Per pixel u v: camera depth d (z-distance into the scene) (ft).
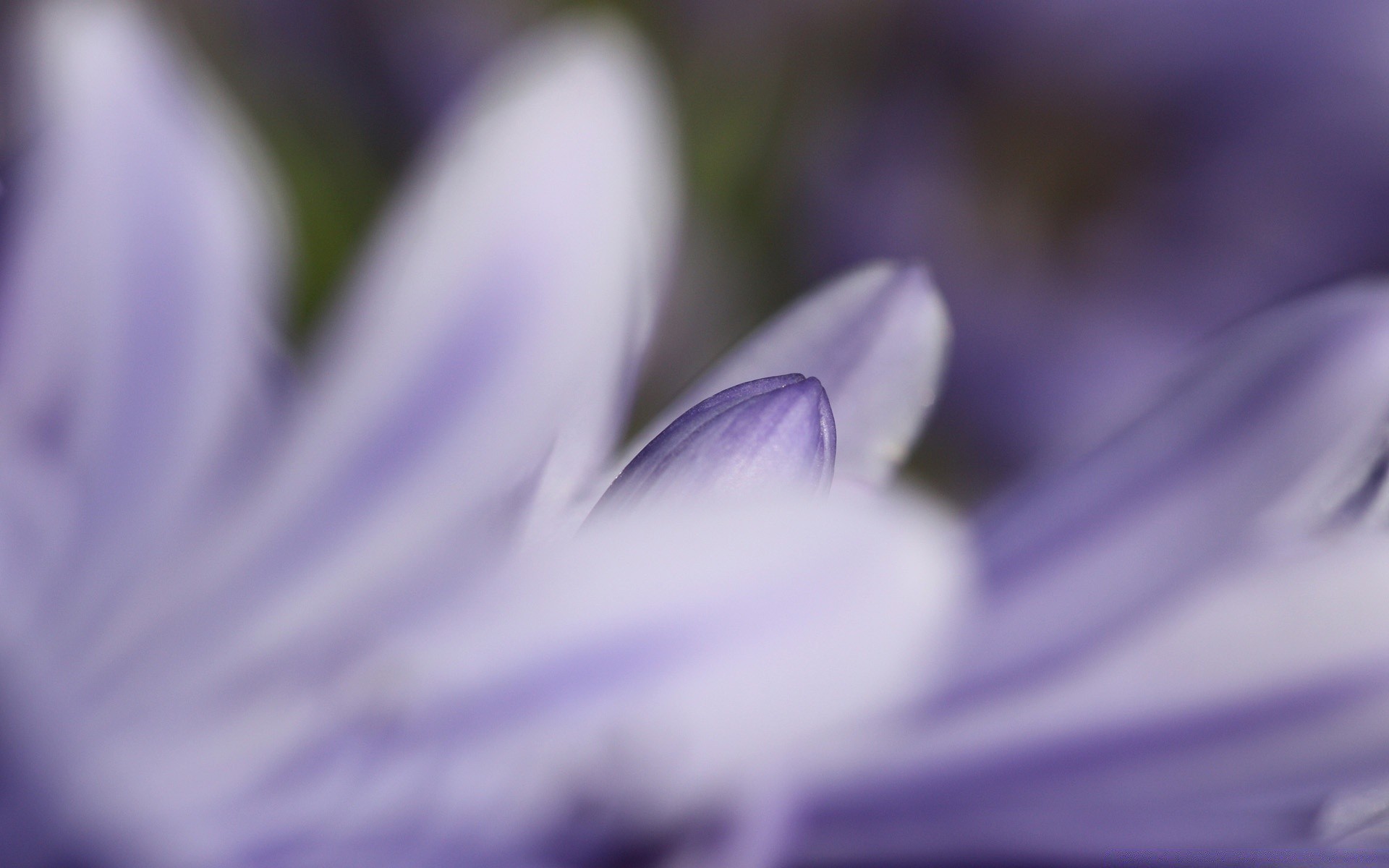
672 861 0.45
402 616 0.45
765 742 0.45
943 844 0.47
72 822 0.43
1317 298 0.50
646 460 0.48
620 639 0.45
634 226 0.49
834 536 0.45
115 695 0.45
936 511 0.45
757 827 0.45
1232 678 0.47
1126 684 0.47
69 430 0.47
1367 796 0.47
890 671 0.44
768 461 0.48
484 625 0.45
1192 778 0.47
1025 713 0.47
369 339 0.48
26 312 0.47
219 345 0.47
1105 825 0.47
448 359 0.48
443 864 0.45
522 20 1.29
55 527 0.46
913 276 0.53
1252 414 0.49
